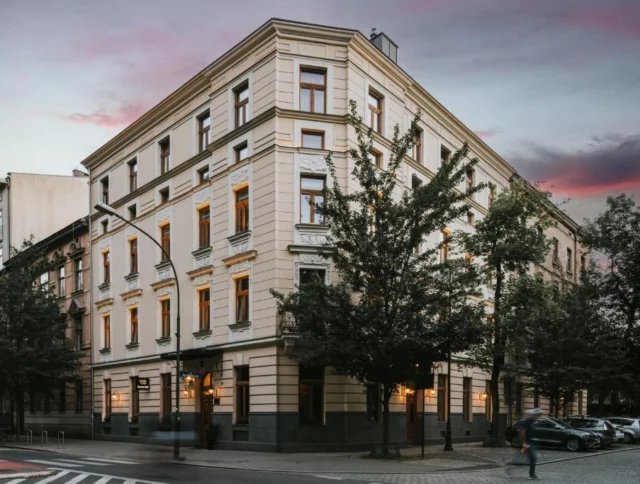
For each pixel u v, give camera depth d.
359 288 22.00
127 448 28.52
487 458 22.19
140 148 35.56
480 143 37.84
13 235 49.84
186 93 31.48
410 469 18.59
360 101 27.00
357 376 22.23
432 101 32.47
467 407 35.28
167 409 31.38
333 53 26.56
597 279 43.84
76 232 41.72
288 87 26.02
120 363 35.12
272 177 25.47
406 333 20.97
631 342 40.78
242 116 28.06
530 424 16.52
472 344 24.16
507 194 30.17
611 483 15.66
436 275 22.70
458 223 35.53
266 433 24.23
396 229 21.62
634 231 44.12
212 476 16.80
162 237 33.03
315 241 25.41
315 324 21.33
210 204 29.20
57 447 29.55
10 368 35.06
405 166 29.72
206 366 28.20
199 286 29.47
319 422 24.58
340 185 25.80
